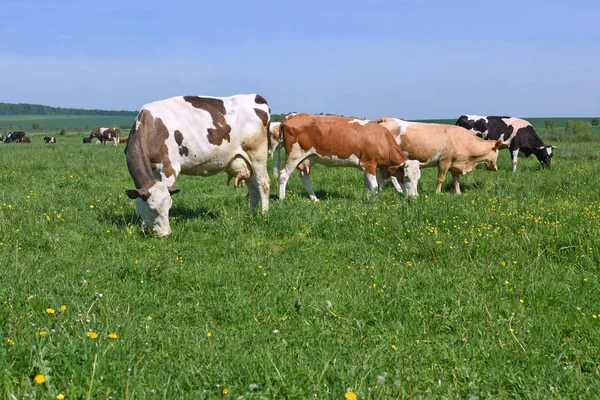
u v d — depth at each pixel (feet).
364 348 14.55
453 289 18.97
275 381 12.03
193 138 29.12
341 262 23.09
